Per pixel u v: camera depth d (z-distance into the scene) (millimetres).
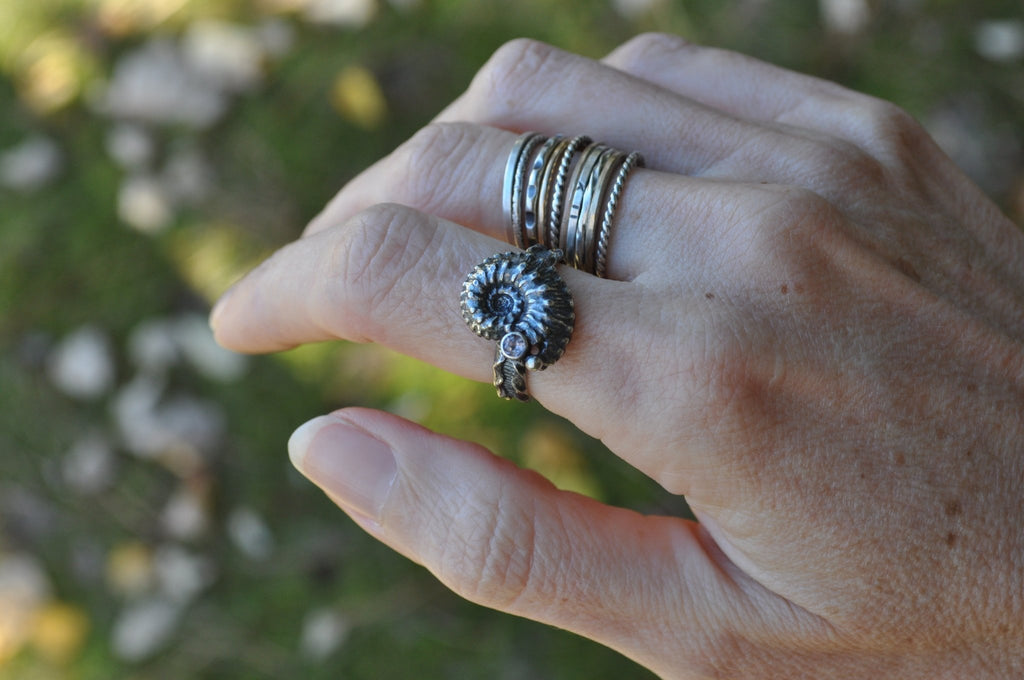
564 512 192
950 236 206
